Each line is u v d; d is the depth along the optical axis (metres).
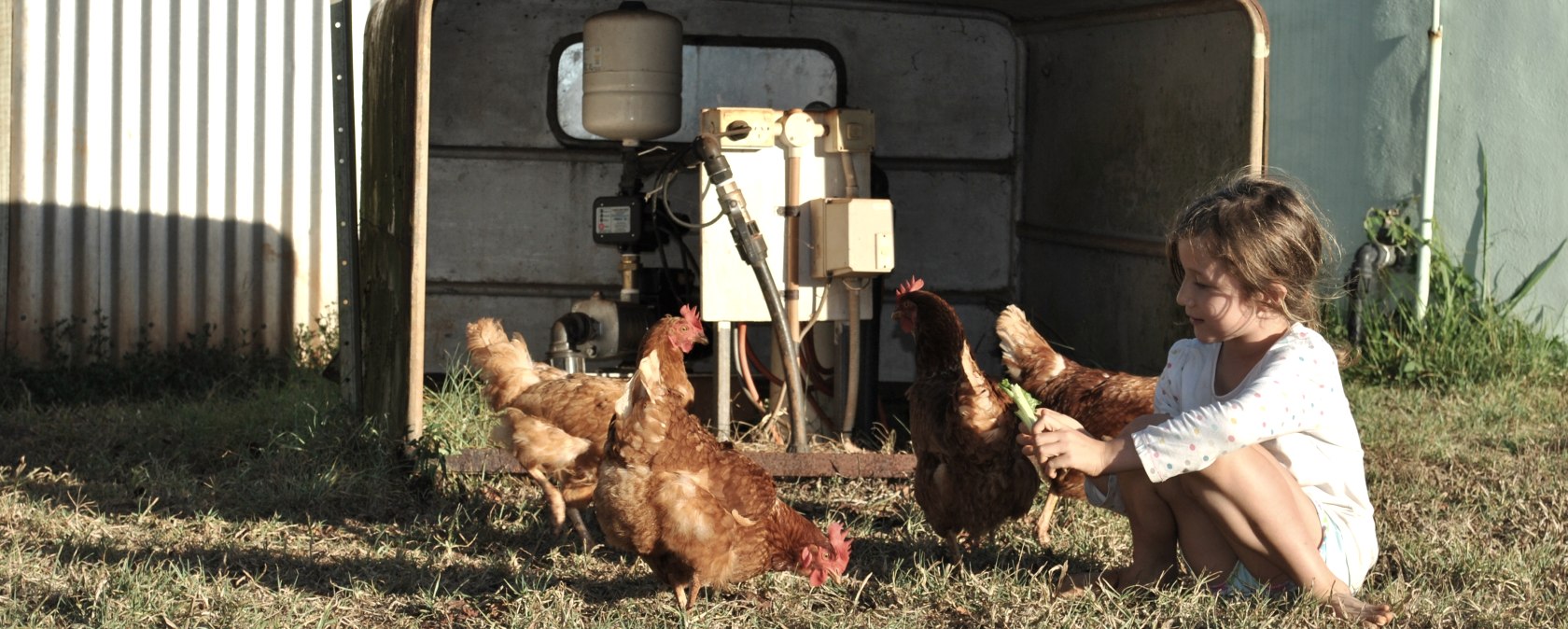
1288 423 3.46
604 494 3.79
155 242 8.22
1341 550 3.71
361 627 3.85
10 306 7.90
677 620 3.92
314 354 8.41
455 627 3.86
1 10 7.77
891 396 7.61
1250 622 3.58
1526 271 8.26
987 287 8.20
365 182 6.63
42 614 3.80
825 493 5.58
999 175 8.14
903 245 8.06
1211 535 3.82
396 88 5.74
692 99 7.77
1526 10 8.09
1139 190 6.53
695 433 3.94
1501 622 3.85
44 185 7.93
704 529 3.76
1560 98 8.02
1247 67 5.46
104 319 8.10
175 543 4.61
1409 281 8.59
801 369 6.48
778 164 6.16
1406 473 5.74
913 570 4.38
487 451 5.46
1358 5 8.68
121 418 6.60
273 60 8.44
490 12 7.75
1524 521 5.05
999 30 8.01
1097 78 7.03
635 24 6.54
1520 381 7.93
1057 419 3.60
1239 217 3.49
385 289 5.89
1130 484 3.86
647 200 6.85
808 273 6.23
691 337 5.00
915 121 7.98
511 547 4.72
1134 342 6.65
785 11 7.77
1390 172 8.62
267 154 8.47
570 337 6.34
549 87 7.85
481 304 8.03
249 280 8.48
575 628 3.79
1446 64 8.45
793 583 4.30
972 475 4.34
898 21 7.90
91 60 7.99
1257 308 3.56
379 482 5.32
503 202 7.96
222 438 6.20
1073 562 4.59
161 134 8.19
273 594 4.09
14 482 5.39
